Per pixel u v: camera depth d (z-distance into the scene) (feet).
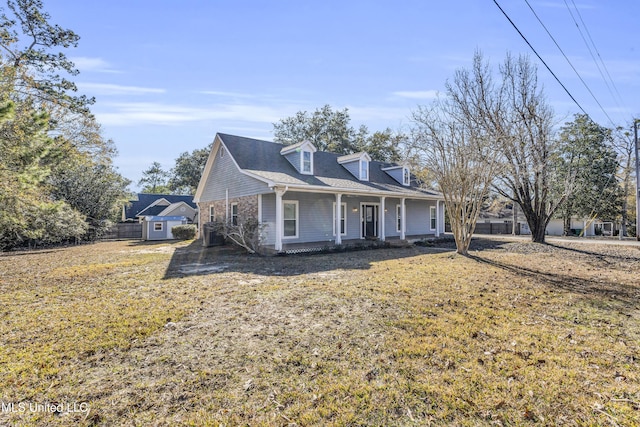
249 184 44.80
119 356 11.12
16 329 13.61
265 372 9.96
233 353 11.30
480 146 38.24
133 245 55.83
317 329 13.44
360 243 45.55
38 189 42.52
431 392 8.76
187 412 8.06
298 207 47.14
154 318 14.90
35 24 49.70
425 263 31.24
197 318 14.97
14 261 35.58
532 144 46.83
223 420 7.73
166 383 9.39
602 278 23.70
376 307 16.38
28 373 9.93
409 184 63.21
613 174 80.48
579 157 79.05
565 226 89.61
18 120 33.32
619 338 12.34
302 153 47.37
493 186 50.34
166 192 174.40
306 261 33.22
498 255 37.24
